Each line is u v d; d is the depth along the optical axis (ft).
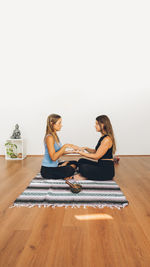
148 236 4.41
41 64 15.24
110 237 4.35
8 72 15.16
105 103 15.43
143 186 8.15
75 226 4.80
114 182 8.43
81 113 15.42
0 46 15.03
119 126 15.53
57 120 8.33
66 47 15.19
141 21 14.57
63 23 14.87
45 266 3.44
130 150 15.62
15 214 5.39
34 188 7.43
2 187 7.82
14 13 14.33
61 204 5.99
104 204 6.03
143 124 15.52
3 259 3.60
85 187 7.63
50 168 8.48
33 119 15.35
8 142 14.78
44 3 13.60
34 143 15.42
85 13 14.53
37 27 14.89
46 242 4.14
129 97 15.43
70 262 3.55
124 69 15.31
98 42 15.15
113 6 13.82
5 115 15.30
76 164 9.45
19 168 11.21
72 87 15.37
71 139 15.52
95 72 15.33
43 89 15.31
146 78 15.33
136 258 3.68
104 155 8.49
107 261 3.59
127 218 5.25
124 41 15.10
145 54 15.20
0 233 4.46
